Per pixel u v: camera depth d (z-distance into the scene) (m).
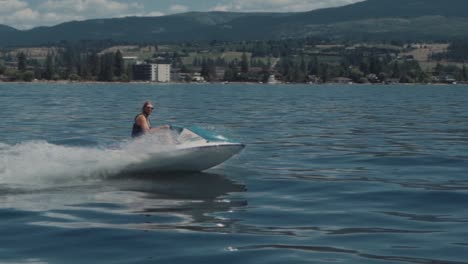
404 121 34.53
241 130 28.20
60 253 8.78
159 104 52.72
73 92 86.62
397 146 22.08
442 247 9.01
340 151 20.58
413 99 71.69
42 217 10.77
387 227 10.21
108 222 10.41
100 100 59.34
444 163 17.62
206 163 15.38
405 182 14.43
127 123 31.11
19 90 95.06
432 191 13.21
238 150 15.40
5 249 8.98
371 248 8.98
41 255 8.70
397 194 12.95
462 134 26.80
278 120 34.56
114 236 9.57
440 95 90.12
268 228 10.12
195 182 14.32
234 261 8.41
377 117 37.91
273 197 12.71
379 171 16.23
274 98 70.25
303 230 10.01
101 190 13.13
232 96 76.12
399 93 100.25
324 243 9.25
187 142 15.21
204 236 9.59
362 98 73.94
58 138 23.81
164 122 32.53
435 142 23.45
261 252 8.80
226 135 25.80
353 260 8.43
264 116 37.78
